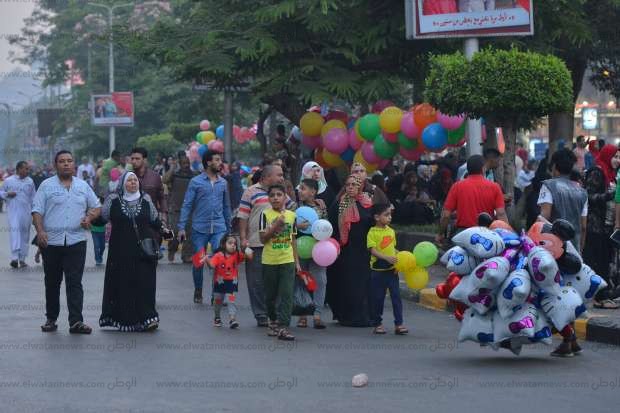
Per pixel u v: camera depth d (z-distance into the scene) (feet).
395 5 91.86
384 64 97.19
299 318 54.34
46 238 50.16
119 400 34.86
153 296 51.60
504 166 71.77
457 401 34.94
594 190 56.24
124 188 51.39
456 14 81.56
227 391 36.52
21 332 50.57
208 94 175.83
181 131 206.28
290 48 93.56
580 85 110.11
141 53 98.78
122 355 44.01
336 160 93.66
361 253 53.88
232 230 64.23
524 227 72.54
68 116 282.56
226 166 94.02
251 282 53.93
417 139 82.58
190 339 48.85
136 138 273.75
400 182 93.35
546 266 40.37
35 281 75.92
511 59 67.46
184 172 89.71
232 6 100.32
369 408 33.78
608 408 33.99
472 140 78.69
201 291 63.10
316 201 55.98
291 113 100.83
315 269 53.21
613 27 100.48
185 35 98.94
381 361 42.98
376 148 86.12
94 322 54.44
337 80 92.17
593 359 43.47
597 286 42.78
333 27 92.58
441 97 69.82
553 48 92.79
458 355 44.65
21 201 88.63
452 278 43.37
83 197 50.96
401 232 85.25
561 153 51.44
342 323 54.34
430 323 55.11
